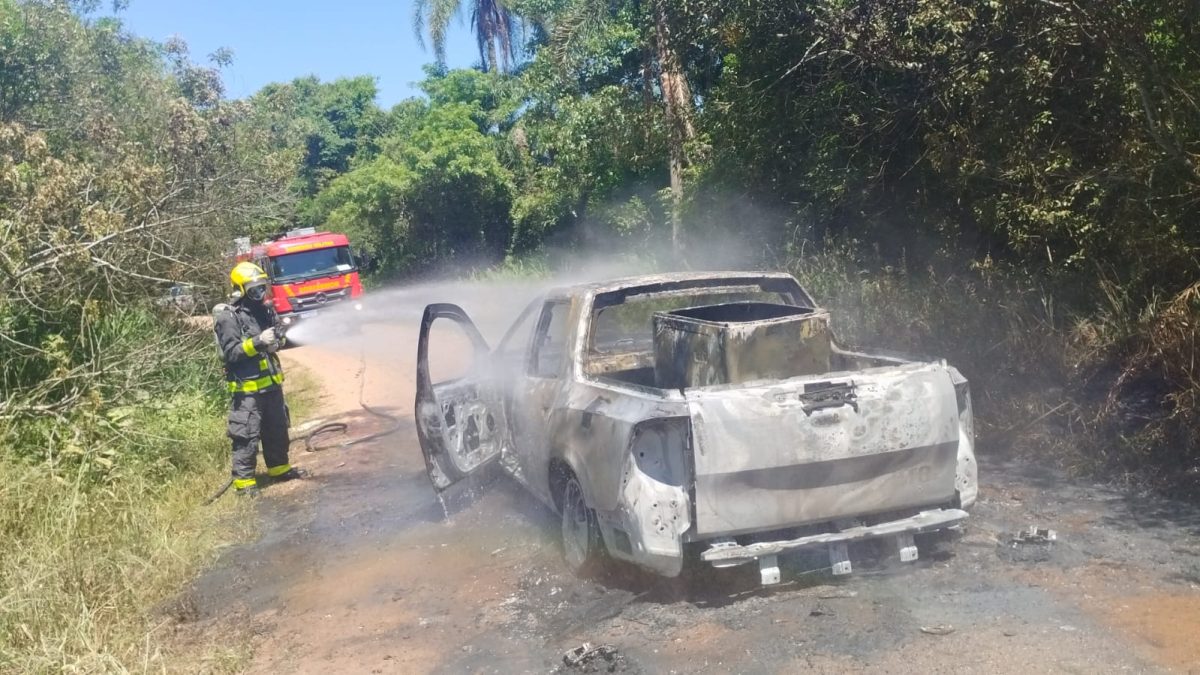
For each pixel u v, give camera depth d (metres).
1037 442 6.59
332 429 10.57
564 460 5.14
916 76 9.30
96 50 14.97
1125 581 4.39
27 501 6.31
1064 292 7.56
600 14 15.80
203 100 15.43
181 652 4.75
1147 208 7.16
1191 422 5.83
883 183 10.02
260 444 9.95
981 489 5.96
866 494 4.58
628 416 4.52
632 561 4.55
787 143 11.16
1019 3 7.50
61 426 7.62
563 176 21.61
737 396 4.41
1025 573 4.57
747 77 11.12
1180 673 3.54
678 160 14.49
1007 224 8.00
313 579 5.72
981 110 8.21
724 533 4.41
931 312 8.27
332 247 24.39
